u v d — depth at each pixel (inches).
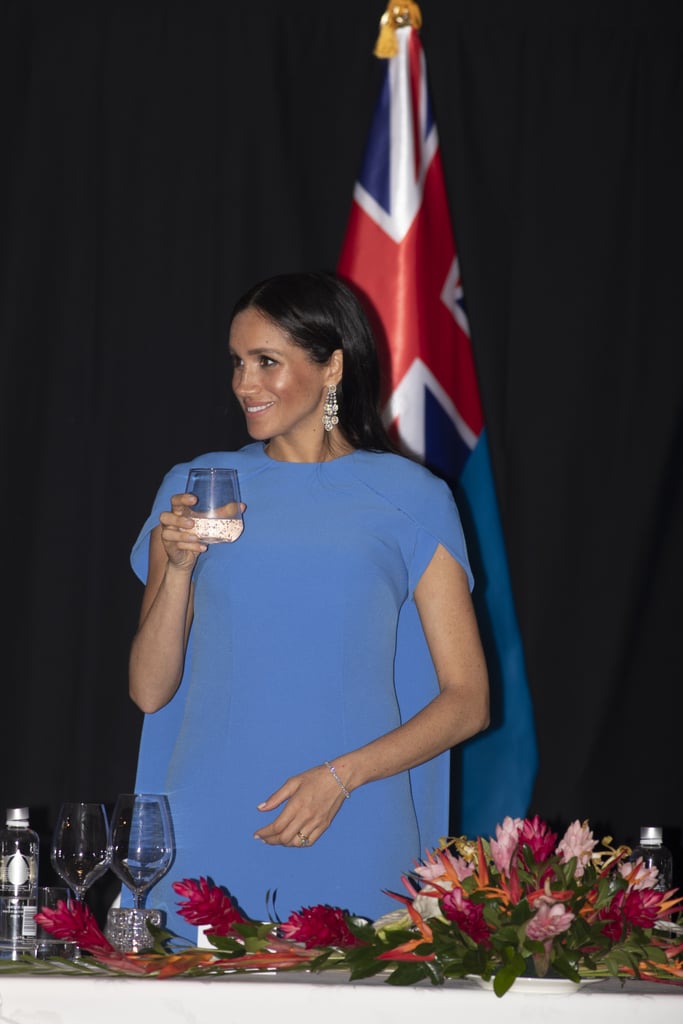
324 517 251.4
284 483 257.1
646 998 161.0
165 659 247.4
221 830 239.5
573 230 453.7
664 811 447.8
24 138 450.9
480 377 449.4
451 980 168.2
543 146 456.1
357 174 454.0
